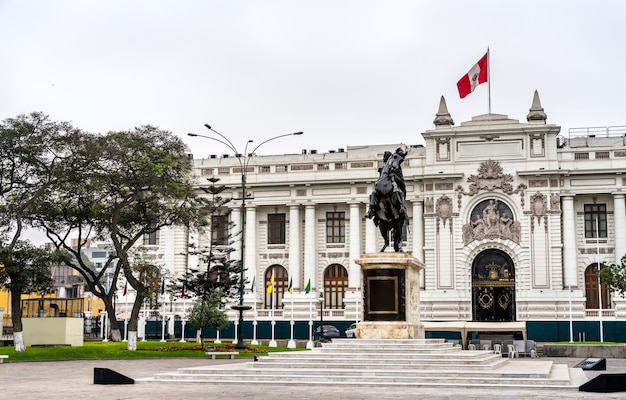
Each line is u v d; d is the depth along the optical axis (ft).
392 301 114.32
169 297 288.10
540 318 264.72
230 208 296.92
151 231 213.46
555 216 269.03
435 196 278.46
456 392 88.48
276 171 296.30
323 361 105.19
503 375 97.40
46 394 88.17
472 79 269.64
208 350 193.67
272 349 213.05
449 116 282.15
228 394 86.38
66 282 479.41
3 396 85.87
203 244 300.40
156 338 288.30
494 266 273.95
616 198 269.03
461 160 277.85
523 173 270.46
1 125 178.60
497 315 271.90
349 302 280.92
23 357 163.53
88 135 187.83
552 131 271.69
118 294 295.48
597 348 203.31
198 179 299.79
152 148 197.98
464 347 200.95
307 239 291.58
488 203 275.18
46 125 182.19
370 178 285.43
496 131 274.57
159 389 93.86
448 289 272.51
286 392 88.43
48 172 182.19
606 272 223.92
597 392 89.45
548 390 91.40
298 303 285.02
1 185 180.34
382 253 115.24
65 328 194.18
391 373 98.73
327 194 291.58
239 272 232.12
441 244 275.39
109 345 193.16
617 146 272.72
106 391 91.61
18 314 172.04
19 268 168.66
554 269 266.98
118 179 191.31
